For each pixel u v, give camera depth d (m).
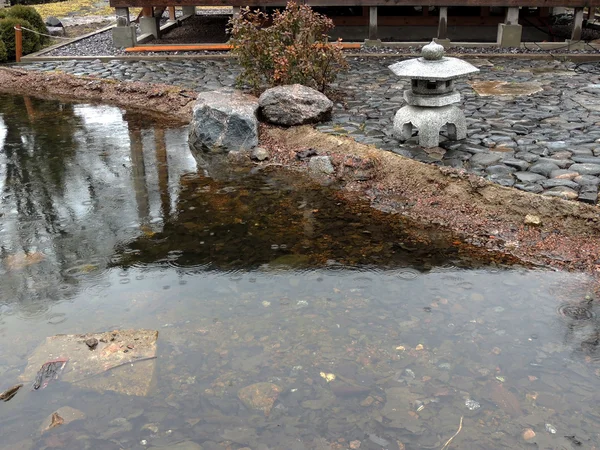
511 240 4.86
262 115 7.73
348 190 6.04
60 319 3.94
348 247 4.89
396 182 5.92
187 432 2.96
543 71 10.07
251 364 3.45
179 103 9.28
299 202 5.83
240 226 5.34
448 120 6.33
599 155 5.88
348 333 3.71
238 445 2.88
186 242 5.04
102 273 4.55
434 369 3.38
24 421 3.05
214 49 12.59
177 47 12.64
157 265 4.65
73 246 5.01
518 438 2.89
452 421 3.01
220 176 6.60
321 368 3.40
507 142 6.40
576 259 4.51
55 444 2.90
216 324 3.83
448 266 4.54
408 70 6.11
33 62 12.38
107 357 3.52
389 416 3.04
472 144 6.42
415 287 4.24
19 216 5.65
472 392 3.20
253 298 4.13
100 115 9.24
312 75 8.34
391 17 13.61
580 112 7.43
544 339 3.63
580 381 3.27
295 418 3.04
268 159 7.00
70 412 3.11
